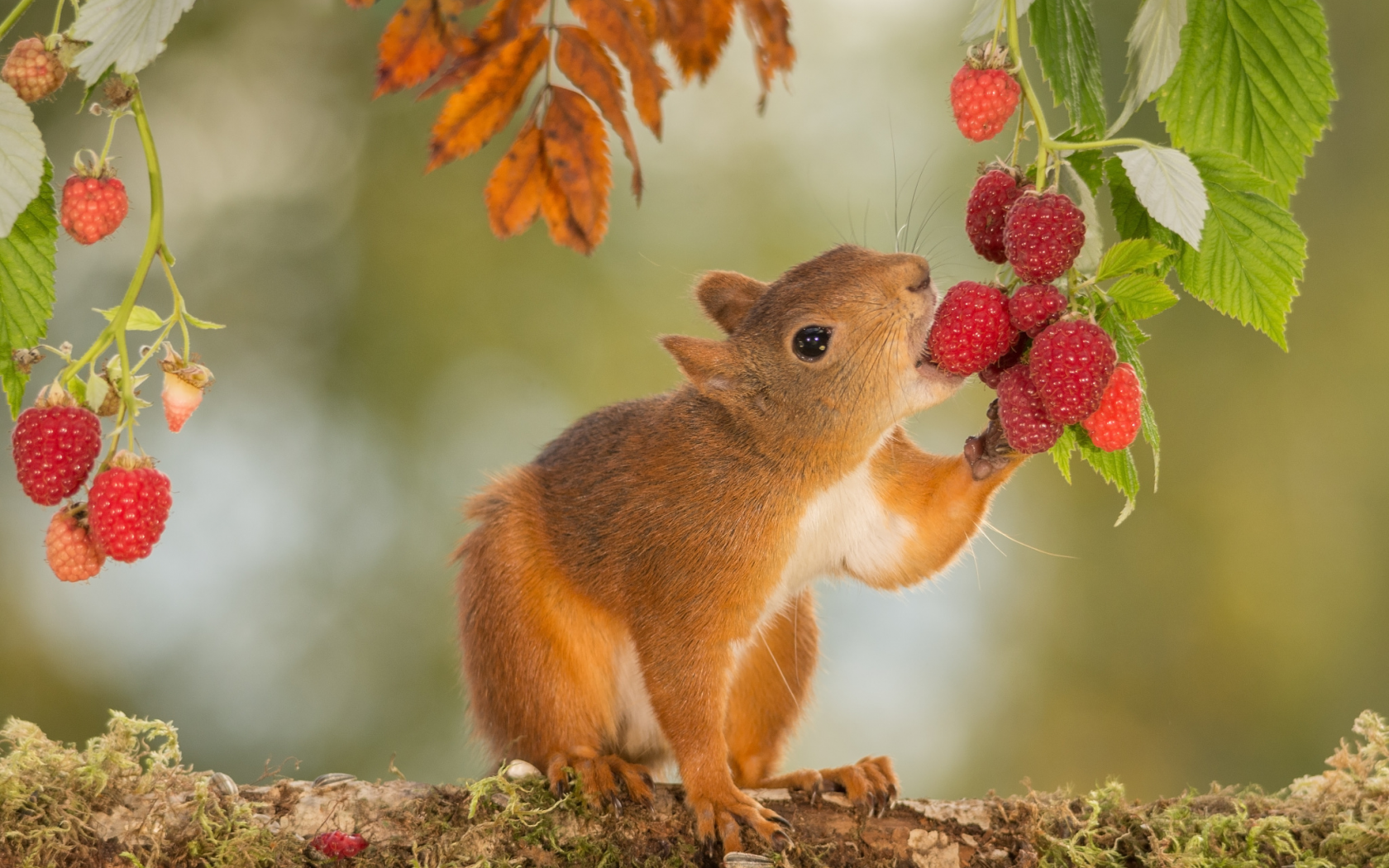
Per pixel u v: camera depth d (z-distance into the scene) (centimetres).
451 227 2797
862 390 876
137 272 625
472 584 966
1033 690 2580
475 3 604
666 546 891
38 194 598
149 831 697
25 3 613
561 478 972
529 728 925
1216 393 2738
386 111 2816
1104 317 693
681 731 857
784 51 711
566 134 666
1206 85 697
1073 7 713
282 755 2375
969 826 775
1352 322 2714
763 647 982
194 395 637
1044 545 2698
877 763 838
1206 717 2559
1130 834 756
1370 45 2766
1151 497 2695
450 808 745
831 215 2820
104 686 2359
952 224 2664
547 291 2770
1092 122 725
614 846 783
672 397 999
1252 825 747
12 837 677
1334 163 2767
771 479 895
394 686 2484
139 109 635
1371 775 782
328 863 716
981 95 634
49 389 617
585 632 934
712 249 2803
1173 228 579
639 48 641
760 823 775
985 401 2678
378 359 2692
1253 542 2628
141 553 600
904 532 947
